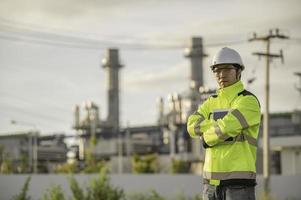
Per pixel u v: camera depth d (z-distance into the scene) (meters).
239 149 8.66
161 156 114.12
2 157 105.56
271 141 100.50
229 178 8.60
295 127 105.31
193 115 9.19
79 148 126.19
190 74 116.19
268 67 62.50
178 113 111.94
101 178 37.62
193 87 113.25
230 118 8.58
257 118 8.73
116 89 130.25
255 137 8.79
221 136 8.58
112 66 130.62
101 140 123.81
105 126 127.75
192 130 9.04
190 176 62.41
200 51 116.19
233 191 8.59
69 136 127.69
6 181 57.31
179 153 109.12
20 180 57.16
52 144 126.50
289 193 68.75
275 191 68.38
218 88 9.20
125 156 119.12
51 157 124.50
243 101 8.72
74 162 107.31
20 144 123.00
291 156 99.06
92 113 126.75
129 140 118.19
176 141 112.88
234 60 8.87
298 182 69.00
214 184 8.70
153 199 49.03
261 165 94.56
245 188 8.59
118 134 128.38
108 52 130.88
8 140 123.06
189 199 57.53
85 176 53.34
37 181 56.75
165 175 62.72
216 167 8.70
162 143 123.06
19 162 117.19
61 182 55.81
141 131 127.75
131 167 114.56
